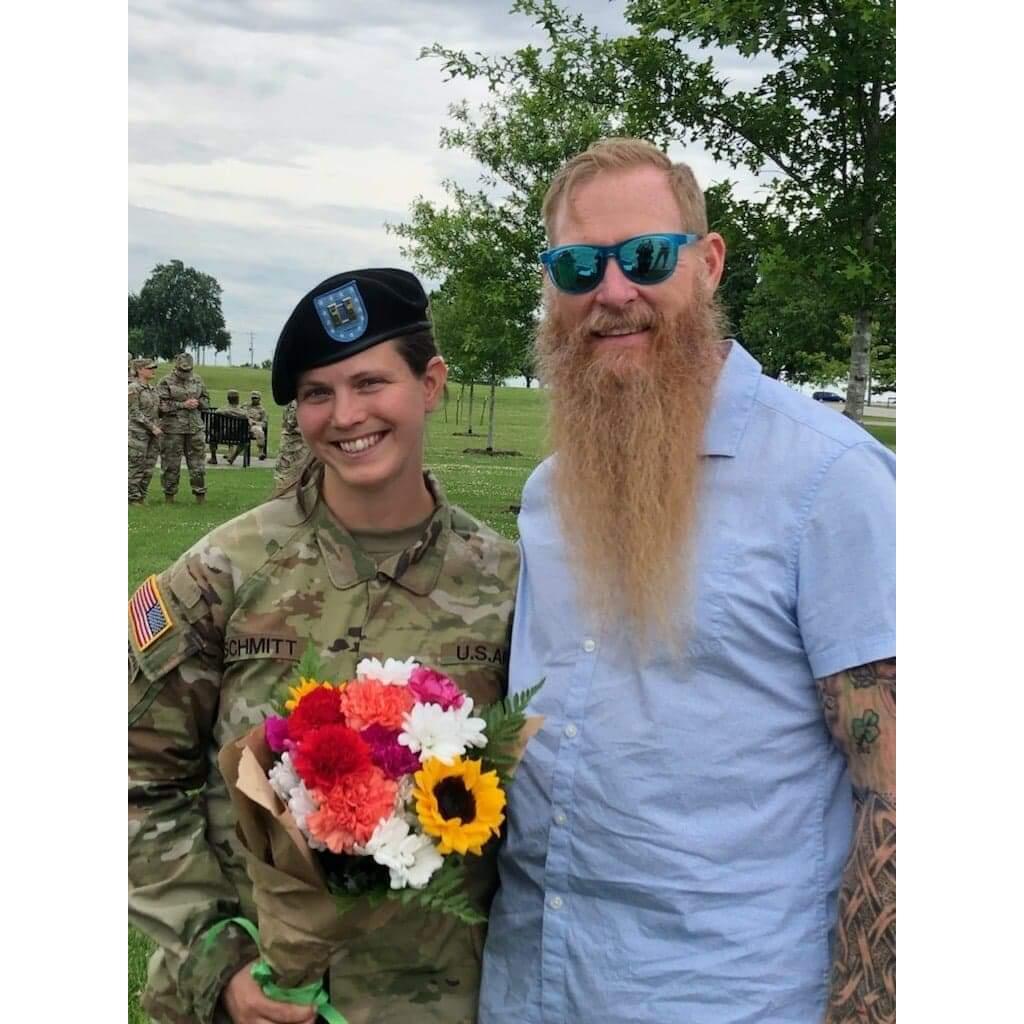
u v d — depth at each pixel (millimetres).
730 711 1815
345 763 1580
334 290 1936
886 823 1692
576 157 2074
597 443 1953
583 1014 1854
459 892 1906
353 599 2000
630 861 1830
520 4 7633
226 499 12875
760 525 1833
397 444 1971
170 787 1977
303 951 1704
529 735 1782
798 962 1792
